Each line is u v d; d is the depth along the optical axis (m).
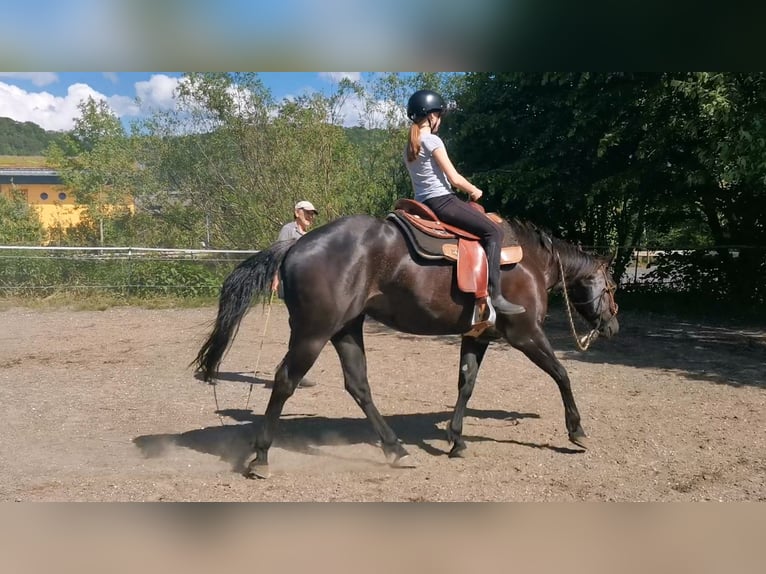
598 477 4.47
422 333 4.77
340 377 7.59
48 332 10.40
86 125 22.78
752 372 7.71
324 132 16.53
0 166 31.08
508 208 13.66
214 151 18.41
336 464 4.73
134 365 8.10
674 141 11.12
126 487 4.20
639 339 9.90
